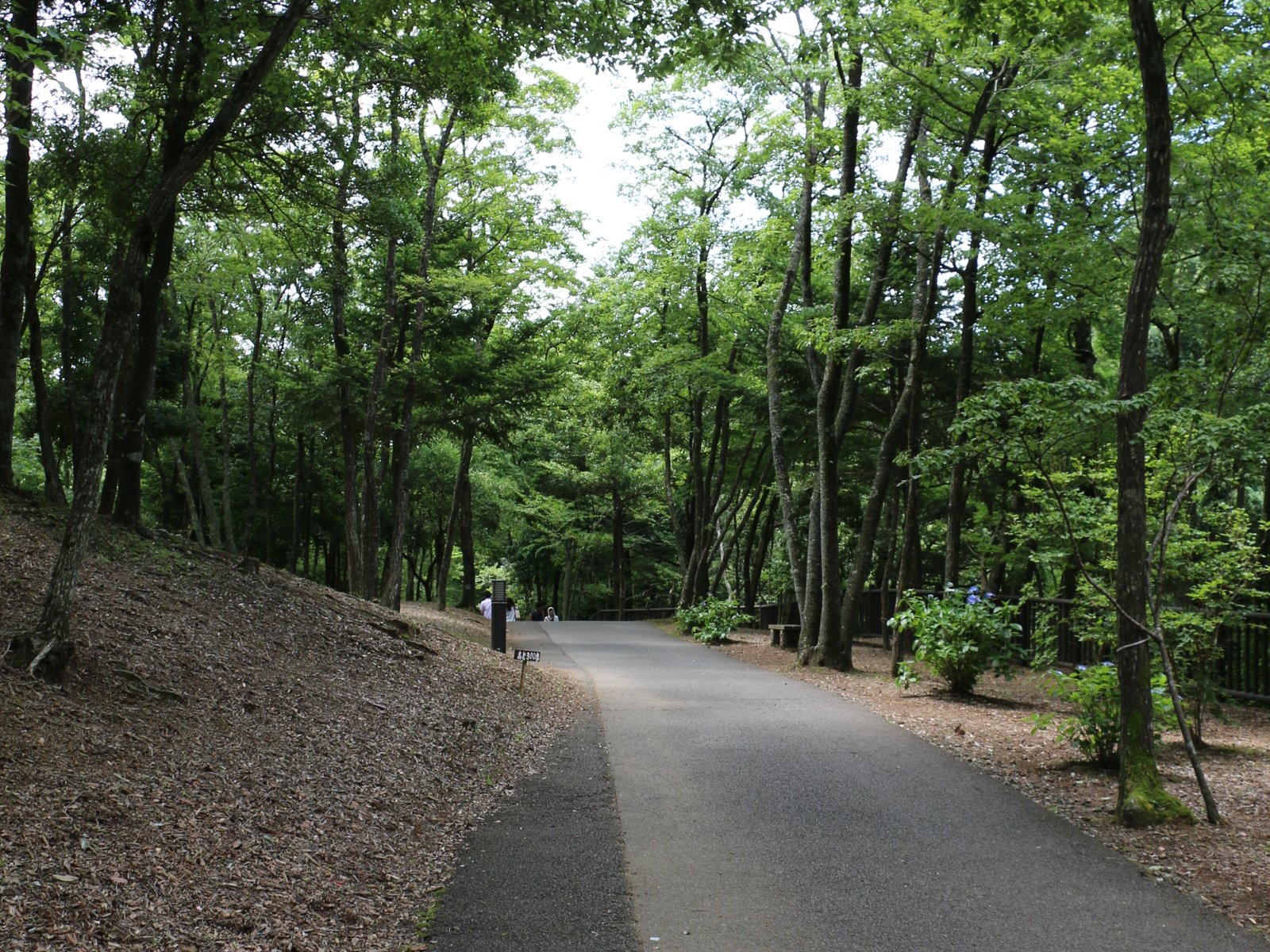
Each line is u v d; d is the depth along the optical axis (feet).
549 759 29.25
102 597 28.55
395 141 44.09
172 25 31.81
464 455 91.35
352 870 17.43
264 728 23.99
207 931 13.73
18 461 90.17
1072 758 28.78
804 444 77.77
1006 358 62.80
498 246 75.72
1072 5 30.37
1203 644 31.30
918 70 44.93
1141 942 15.29
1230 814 22.62
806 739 32.09
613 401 91.86
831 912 16.58
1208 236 38.42
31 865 13.88
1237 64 35.63
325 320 71.00
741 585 118.01
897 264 63.98
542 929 15.64
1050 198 45.47
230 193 37.96
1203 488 46.24
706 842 20.66
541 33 28.50
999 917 16.37
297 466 98.12
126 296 22.70
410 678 35.19
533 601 183.32
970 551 78.48
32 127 31.37
